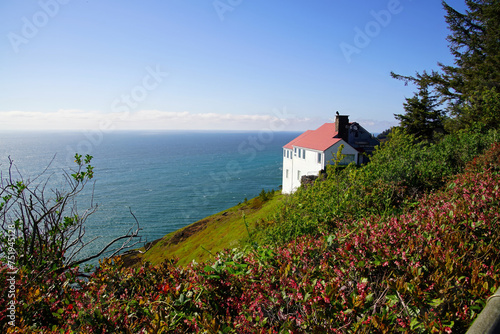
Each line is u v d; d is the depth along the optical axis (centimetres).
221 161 18538
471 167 795
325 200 789
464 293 245
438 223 359
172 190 10744
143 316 296
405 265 292
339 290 254
